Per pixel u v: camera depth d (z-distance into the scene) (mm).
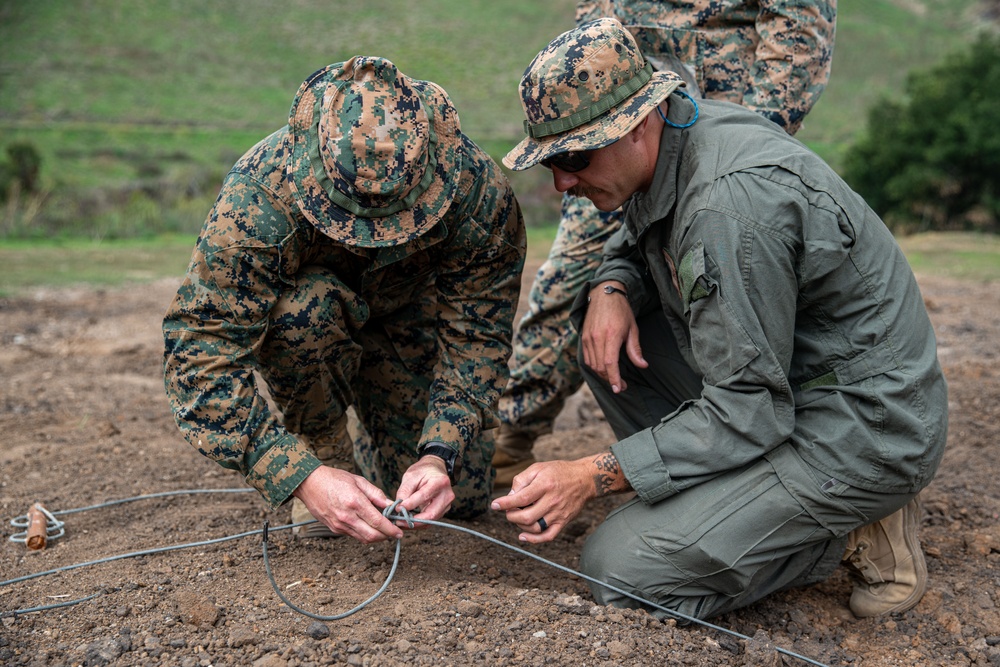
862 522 2443
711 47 2990
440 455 2500
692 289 2352
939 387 2441
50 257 10625
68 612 2412
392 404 2984
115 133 29812
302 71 40500
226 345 2352
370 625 2309
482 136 31344
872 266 2352
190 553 2824
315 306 2518
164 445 4066
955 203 19953
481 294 2617
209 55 40781
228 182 2340
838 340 2396
